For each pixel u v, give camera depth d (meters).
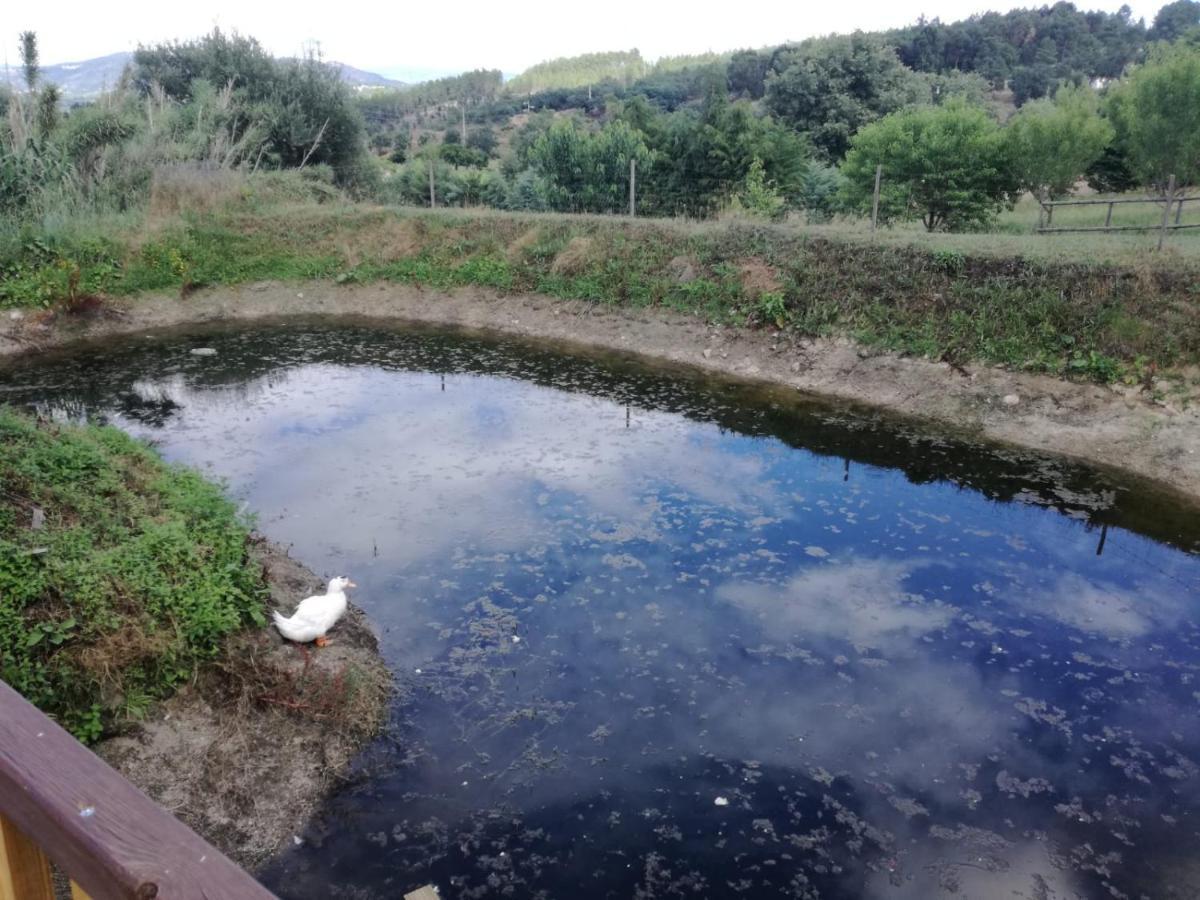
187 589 6.12
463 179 27.61
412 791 5.53
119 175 19.91
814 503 9.71
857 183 18.78
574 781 5.67
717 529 9.04
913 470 10.61
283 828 5.18
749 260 15.65
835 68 34.56
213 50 27.45
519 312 17.44
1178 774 5.86
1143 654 7.11
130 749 5.28
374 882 4.88
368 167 28.50
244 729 5.62
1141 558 8.61
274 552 8.05
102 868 1.33
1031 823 5.46
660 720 6.25
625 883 4.95
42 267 16.73
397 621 7.31
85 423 11.77
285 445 11.16
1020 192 18.34
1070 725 6.30
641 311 16.23
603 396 13.34
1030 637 7.32
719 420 12.32
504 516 9.23
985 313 12.74
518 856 5.09
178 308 17.86
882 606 7.72
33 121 19.61
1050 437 11.22
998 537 8.99
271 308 18.52
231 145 23.64
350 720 5.92
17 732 1.57
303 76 27.11
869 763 5.90
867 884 5.00
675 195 21.17
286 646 6.45
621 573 8.14
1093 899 4.95
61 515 6.51
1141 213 18.66
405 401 13.02
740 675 6.75
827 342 13.95
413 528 8.92
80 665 5.35
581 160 22.05
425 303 18.36
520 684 6.58
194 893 1.29
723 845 5.23
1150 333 11.38
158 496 7.50
